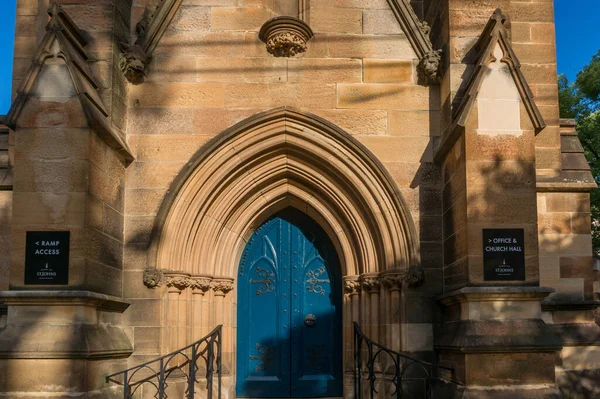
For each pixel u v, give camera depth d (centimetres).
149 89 914
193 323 888
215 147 891
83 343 718
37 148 765
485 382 740
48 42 784
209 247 914
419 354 863
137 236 880
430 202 902
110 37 852
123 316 858
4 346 712
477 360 744
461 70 864
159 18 916
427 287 880
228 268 941
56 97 774
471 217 780
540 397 733
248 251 998
